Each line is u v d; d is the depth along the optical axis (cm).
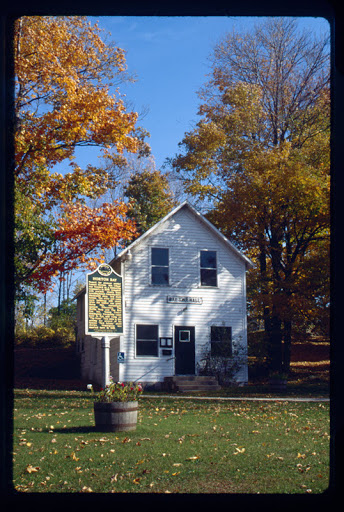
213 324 2606
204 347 2572
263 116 3014
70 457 807
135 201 3881
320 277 2834
